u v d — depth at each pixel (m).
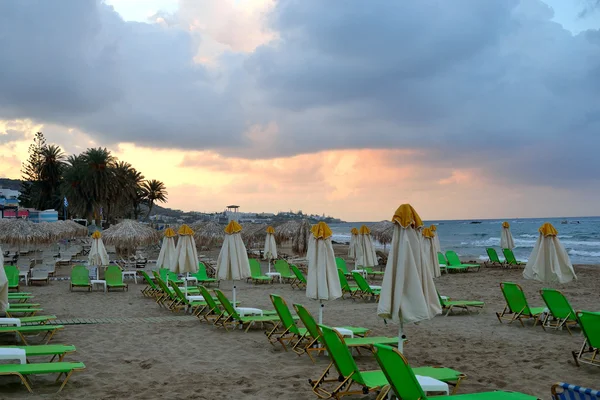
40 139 66.00
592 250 34.59
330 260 7.77
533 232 64.75
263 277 16.89
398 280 5.10
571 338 7.92
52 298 13.60
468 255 32.97
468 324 9.29
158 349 7.38
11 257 22.41
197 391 5.32
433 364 6.41
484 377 5.77
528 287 14.80
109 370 6.22
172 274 15.68
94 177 45.22
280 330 8.73
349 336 6.91
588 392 2.71
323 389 5.15
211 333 8.59
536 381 5.62
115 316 10.59
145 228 20.30
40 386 5.49
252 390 5.33
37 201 61.28
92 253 17.19
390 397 4.46
